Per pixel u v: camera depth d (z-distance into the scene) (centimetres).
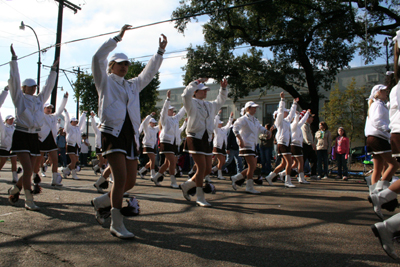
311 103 1609
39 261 254
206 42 1705
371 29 1430
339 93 2411
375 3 1337
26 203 441
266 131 637
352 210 450
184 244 294
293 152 834
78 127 924
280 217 403
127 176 333
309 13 1506
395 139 359
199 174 479
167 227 353
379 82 2384
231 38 1641
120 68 331
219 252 274
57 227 351
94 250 279
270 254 269
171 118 741
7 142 765
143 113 2252
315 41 1541
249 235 322
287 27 1440
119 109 315
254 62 1571
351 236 320
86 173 1142
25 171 442
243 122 621
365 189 699
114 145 308
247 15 1622
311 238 312
